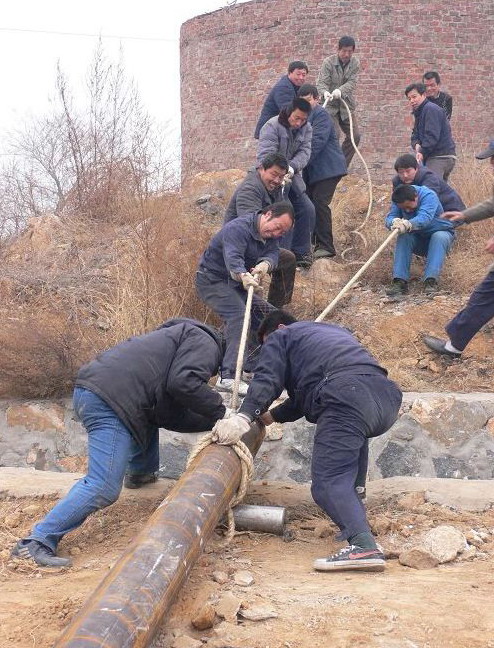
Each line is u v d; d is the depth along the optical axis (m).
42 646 3.69
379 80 16.41
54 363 7.38
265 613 3.85
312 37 16.53
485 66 16.58
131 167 10.91
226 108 17.45
